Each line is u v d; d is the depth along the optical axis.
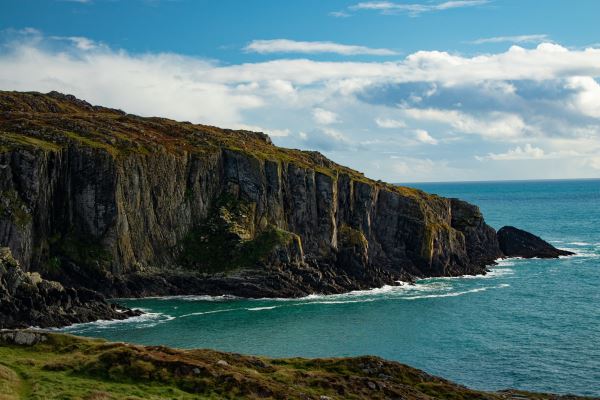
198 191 180.12
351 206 196.38
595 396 83.88
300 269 167.50
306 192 188.12
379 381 68.88
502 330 121.75
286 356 103.56
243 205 181.75
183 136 198.75
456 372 95.12
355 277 178.50
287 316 136.25
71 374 58.75
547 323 127.12
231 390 58.38
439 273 195.00
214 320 131.62
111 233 155.75
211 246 172.25
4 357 62.19
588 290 164.00
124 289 152.88
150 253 164.88
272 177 186.25
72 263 149.88
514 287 171.12
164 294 157.00
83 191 156.25
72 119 186.50
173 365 61.16
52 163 152.25
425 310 142.50
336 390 64.00
